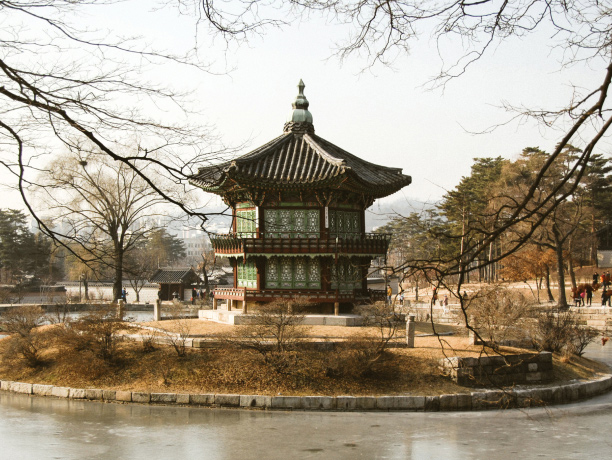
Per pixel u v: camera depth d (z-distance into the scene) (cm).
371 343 3072
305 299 3831
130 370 3177
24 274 9519
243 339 3231
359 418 2625
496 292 3456
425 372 3036
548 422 2608
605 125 714
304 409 2780
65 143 1024
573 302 6750
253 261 4081
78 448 2134
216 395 2836
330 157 3872
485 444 2248
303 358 3086
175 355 3244
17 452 2075
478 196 6206
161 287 8762
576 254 8119
